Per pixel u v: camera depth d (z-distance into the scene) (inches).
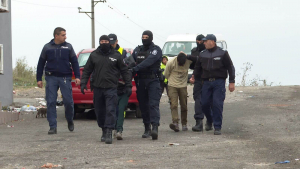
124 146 641.0
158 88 714.2
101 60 674.8
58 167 499.2
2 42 1157.7
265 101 1344.7
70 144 661.3
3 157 560.4
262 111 1104.8
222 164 511.2
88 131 817.5
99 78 673.0
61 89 793.6
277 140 680.4
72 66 805.2
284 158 542.9
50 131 776.3
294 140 674.2
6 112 955.3
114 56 677.3
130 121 979.3
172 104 815.7
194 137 737.6
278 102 1312.7
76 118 1048.8
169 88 822.5
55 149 616.7
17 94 1509.6
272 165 504.7
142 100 726.5
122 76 689.0
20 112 1083.3
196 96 827.4
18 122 964.0
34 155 572.7
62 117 1061.1
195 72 821.9
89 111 1178.6
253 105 1253.1
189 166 501.7
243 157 552.1
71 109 800.3
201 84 823.1
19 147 633.6
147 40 711.7
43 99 1390.3
